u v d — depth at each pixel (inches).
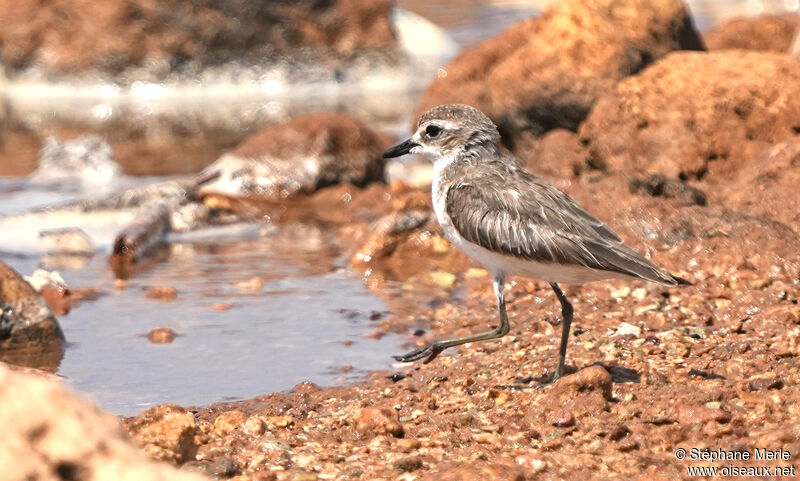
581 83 748.6
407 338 480.7
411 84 1286.9
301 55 1267.2
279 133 784.3
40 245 645.9
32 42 1230.3
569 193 578.2
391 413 365.7
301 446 353.7
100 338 488.1
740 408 362.6
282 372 442.3
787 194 552.1
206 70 1240.8
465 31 1402.6
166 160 904.3
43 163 852.0
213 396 417.1
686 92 644.1
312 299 543.8
